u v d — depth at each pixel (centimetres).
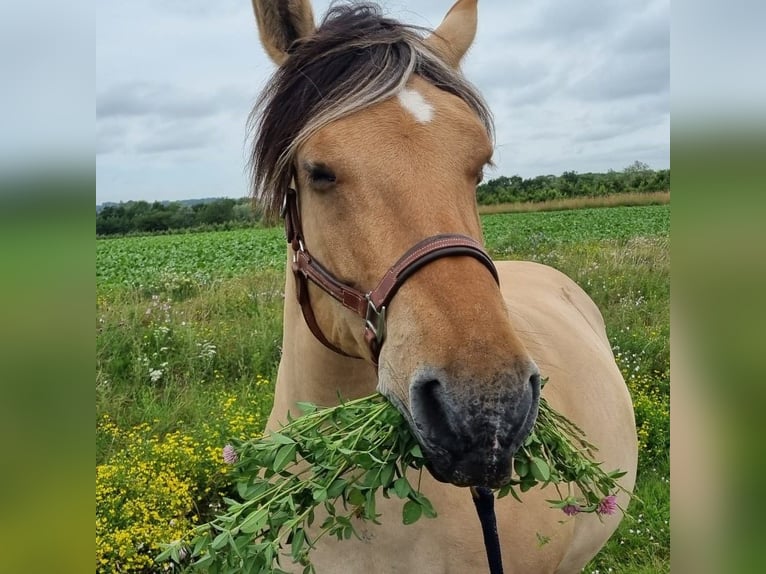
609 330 688
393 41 176
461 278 143
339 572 205
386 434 150
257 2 193
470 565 200
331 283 170
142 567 360
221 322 721
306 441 153
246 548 149
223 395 557
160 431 505
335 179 161
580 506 176
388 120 161
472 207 166
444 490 197
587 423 271
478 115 185
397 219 154
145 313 757
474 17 221
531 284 363
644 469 477
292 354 212
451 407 131
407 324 144
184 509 405
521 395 131
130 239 2127
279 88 180
